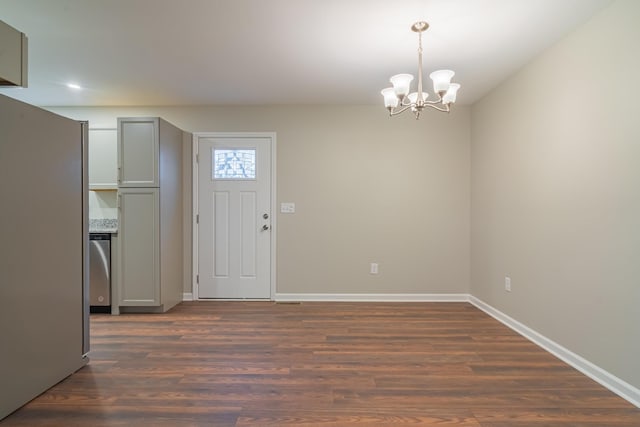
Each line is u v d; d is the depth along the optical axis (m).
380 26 2.30
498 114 3.31
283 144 4.00
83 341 2.29
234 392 1.97
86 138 2.31
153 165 3.45
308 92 3.59
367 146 4.00
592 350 2.15
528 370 2.24
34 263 1.92
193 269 4.01
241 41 2.52
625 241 1.91
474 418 1.73
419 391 1.98
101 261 3.47
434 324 3.16
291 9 2.11
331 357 2.44
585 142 2.21
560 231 2.45
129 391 1.98
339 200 4.00
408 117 3.98
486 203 3.55
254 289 4.03
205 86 3.42
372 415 1.75
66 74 3.12
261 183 4.02
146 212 3.45
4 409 1.73
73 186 2.21
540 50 2.61
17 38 1.81
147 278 3.46
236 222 4.03
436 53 2.68
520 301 2.94
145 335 2.88
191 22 2.27
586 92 2.20
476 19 2.20
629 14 1.88
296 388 2.01
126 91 3.55
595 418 1.73
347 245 4.01
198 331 2.97
